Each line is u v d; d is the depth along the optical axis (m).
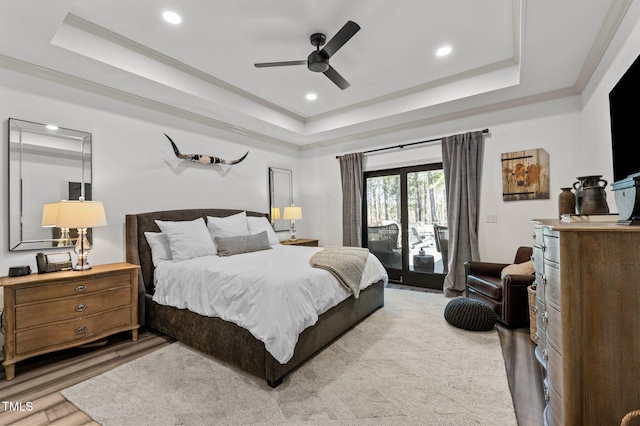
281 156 5.37
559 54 2.56
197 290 2.51
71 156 2.82
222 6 2.27
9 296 2.05
